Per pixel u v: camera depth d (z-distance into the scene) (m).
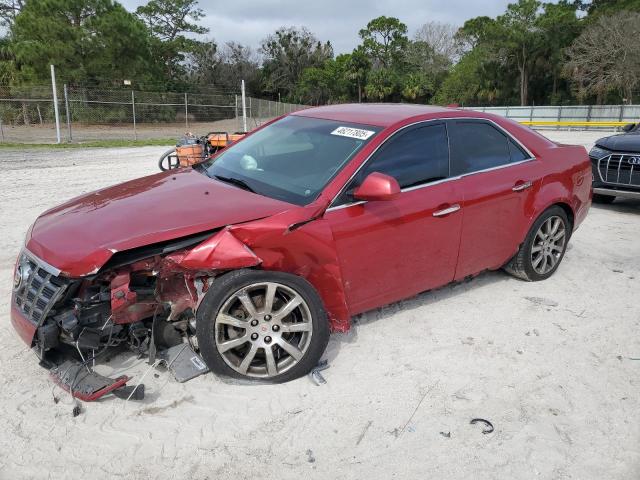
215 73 70.31
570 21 52.16
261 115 34.53
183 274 3.40
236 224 3.29
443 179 4.21
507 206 4.60
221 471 2.81
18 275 3.41
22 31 40.25
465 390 3.52
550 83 56.97
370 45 74.19
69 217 3.54
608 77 44.94
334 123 4.31
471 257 4.50
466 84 59.81
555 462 2.91
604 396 3.49
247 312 3.38
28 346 3.57
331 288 3.61
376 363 3.79
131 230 3.20
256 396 3.37
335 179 3.69
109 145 20.95
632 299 4.95
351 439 3.05
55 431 3.04
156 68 48.72
